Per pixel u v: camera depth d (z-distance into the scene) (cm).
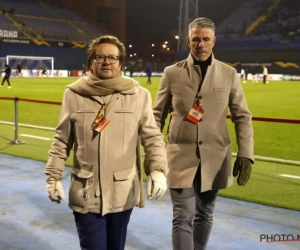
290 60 5656
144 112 303
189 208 372
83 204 292
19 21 5541
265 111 1805
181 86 373
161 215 547
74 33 5981
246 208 579
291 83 4441
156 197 292
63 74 5403
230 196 630
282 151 1013
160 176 294
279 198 625
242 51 5984
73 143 312
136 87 301
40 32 5600
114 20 6800
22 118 1549
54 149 305
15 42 5225
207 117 369
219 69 374
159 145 303
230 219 536
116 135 292
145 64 6494
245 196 630
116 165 293
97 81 291
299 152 1002
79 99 295
